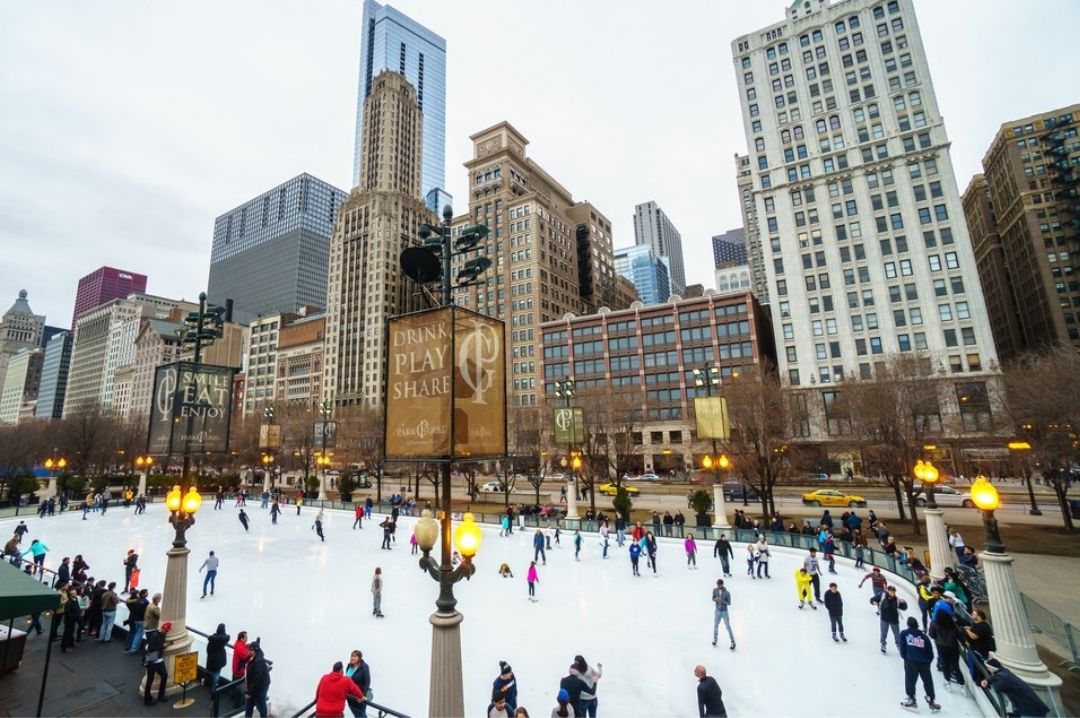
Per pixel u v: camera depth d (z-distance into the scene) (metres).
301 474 83.38
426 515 7.37
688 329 79.25
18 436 68.12
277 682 11.61
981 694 10.02
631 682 11.61
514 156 112.62
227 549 27.50
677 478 68.12
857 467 54.28
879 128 67.62
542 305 100.12
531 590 18.14
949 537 22.80
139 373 167.12
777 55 75.56
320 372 134.62
